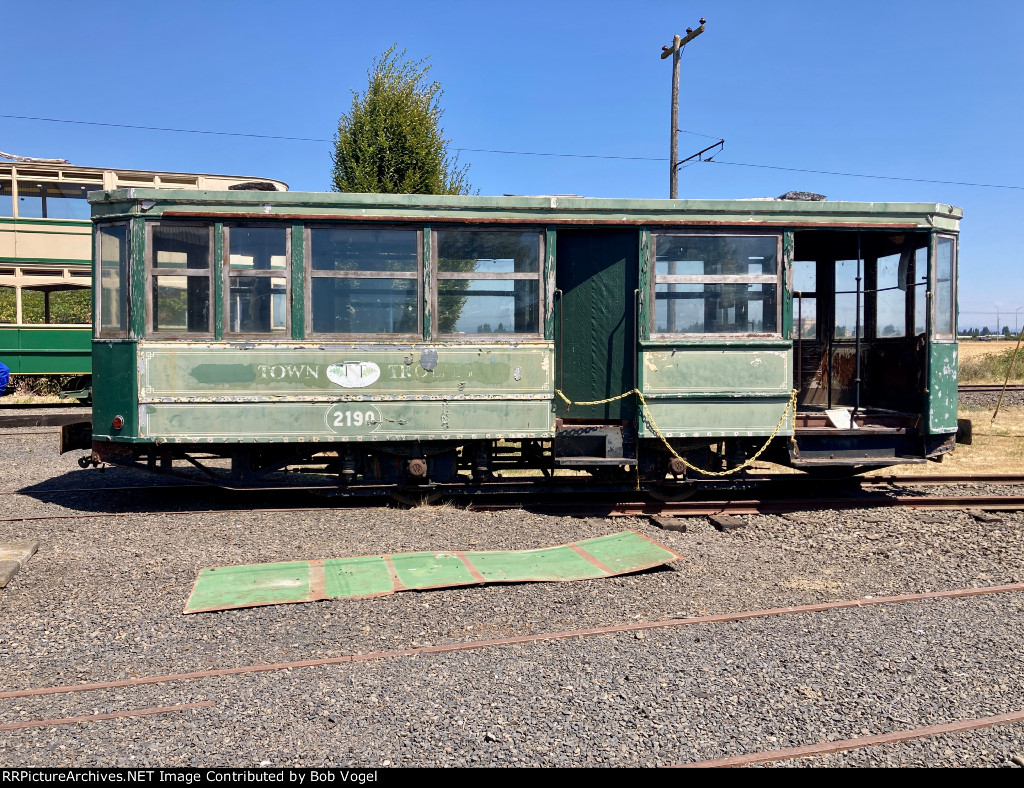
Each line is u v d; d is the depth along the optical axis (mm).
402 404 7371
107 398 7262
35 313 17094
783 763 3104
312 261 7273
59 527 6820
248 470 7641
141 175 16406
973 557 6051
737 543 6559
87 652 4156
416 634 4438
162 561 5812
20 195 16203
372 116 17969
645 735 3289
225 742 3201
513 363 7480
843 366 9172
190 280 7188
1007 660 4082
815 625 4586
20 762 3043
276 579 5320
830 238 8602
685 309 7641
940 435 8117
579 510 7695
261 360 7207
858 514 7465
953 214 7938
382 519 7172
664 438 7586
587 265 7812
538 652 4180
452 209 7387
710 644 4297
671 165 20312
